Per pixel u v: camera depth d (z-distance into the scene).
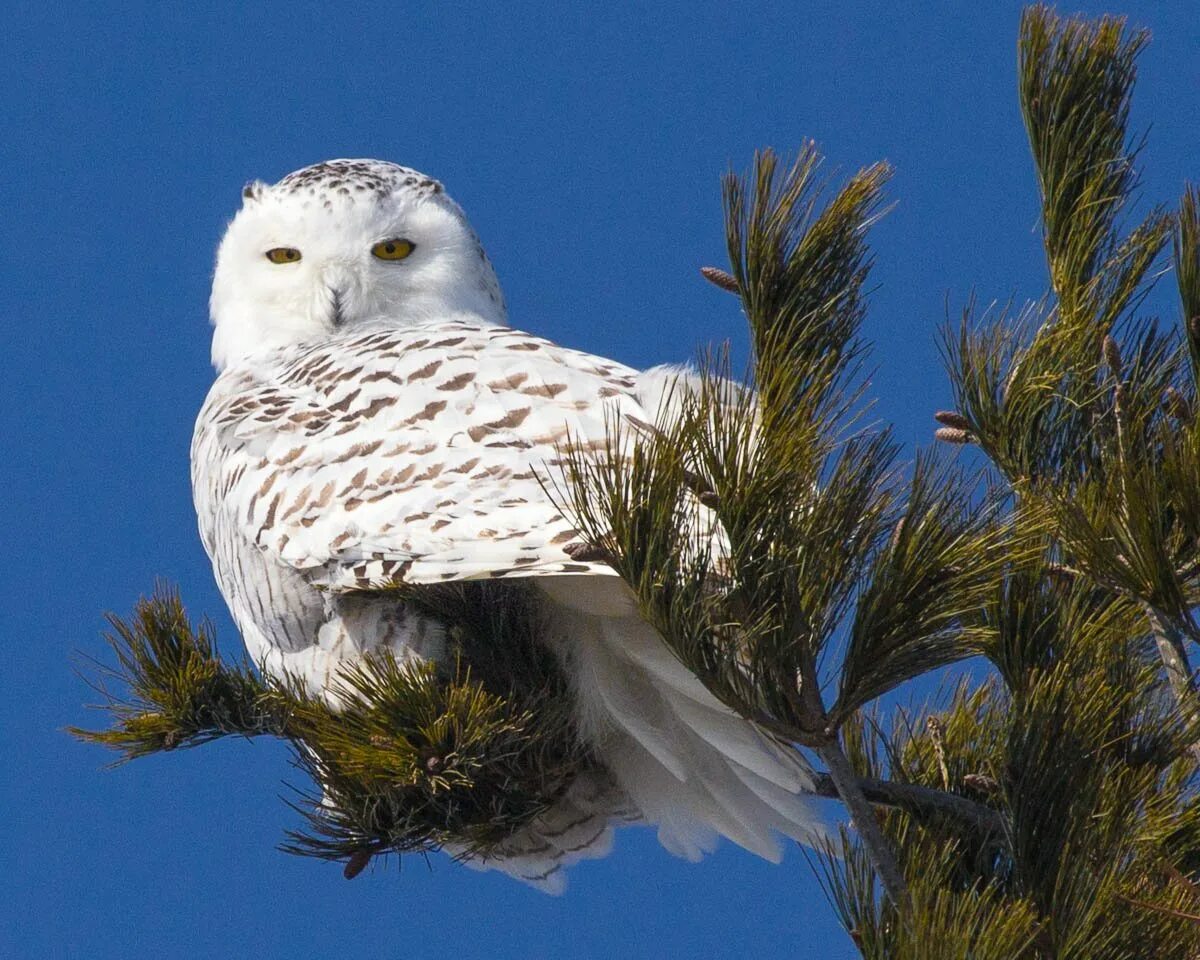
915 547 5.17
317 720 6.37
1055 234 6.91
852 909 5.37
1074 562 6.50
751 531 4.97
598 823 8.42
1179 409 6.08
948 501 5.30
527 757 7.20
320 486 7.79
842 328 5.70
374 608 7.72
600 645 7.25
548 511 7.11
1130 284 6.73
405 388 7.99
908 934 5.11
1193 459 5.47
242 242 10.96
